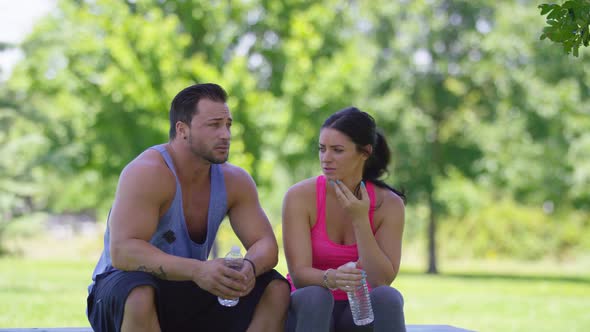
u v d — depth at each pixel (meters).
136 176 3.88
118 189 3.91
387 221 4.49
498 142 27.83
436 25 27.59
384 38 27.83
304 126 22.03
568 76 26.81
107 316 3.71
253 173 21.58
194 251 4.12
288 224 4.39
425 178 28.19
